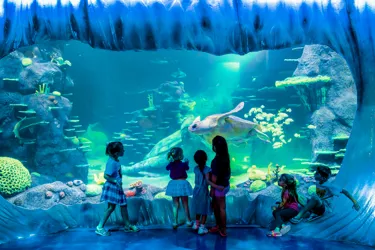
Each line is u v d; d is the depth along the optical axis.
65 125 14.91
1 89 13.58
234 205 6.63
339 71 12.51
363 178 6.06
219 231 5.77
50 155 13.95
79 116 35.94
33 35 5.91
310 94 13.09
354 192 6.08
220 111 27.98
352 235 5.40
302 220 6.02
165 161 17.45
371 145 6.00
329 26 5.65
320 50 12.89
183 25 5.63
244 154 20.38
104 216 5.90
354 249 5.02
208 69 39.56
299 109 19.00
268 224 6.15
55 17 5.73
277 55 24.28
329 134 12.43
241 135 8.44
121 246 5.27
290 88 19.44
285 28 5.66
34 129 13.80
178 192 5.91
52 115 14.11
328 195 5.78
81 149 15.46
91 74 37.69
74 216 6.54
